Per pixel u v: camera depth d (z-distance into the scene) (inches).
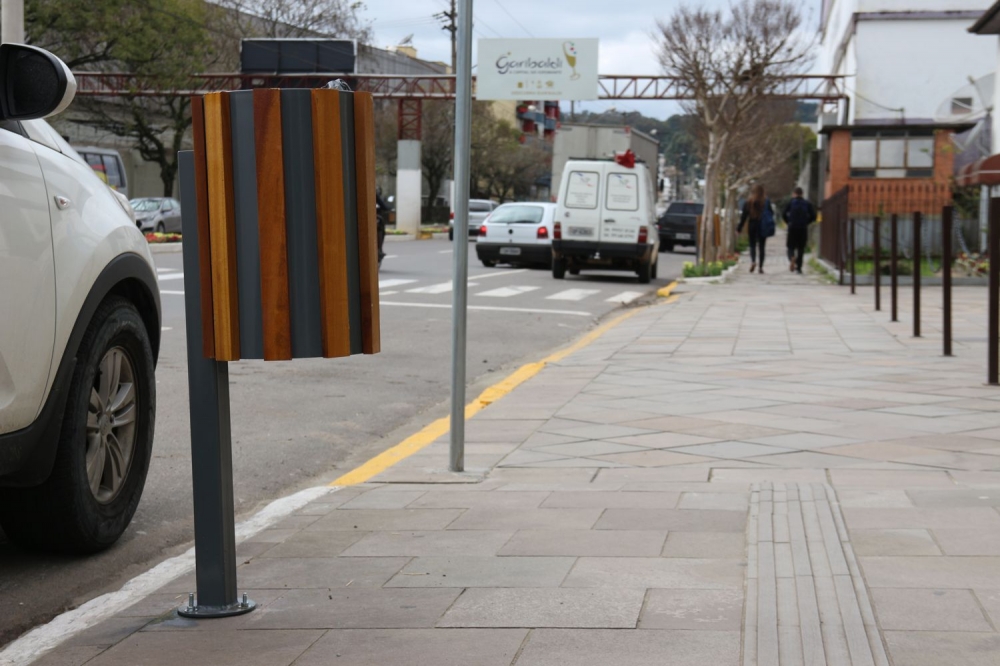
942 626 126.3
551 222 1024.9
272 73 1966.0
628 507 189.8
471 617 135.0
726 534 169.6
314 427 296.0
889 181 1282.0
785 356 410.6
